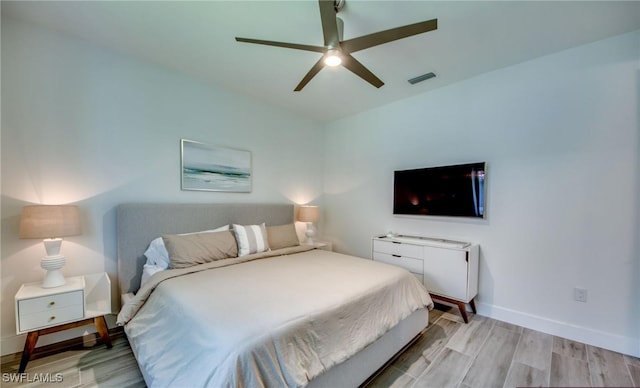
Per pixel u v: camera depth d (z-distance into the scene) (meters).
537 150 2.43
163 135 2.71
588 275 2.19
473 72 2.71
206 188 3.03
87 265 2.28
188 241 2.41
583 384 1.71
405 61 2.49
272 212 3.58
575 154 2.25
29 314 1.74
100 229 2.34
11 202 1.98
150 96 2.62
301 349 1.31
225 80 2.97
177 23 2.02
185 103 2.85
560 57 2.31
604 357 1.98
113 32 2.14
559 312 2.31
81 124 2.26
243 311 1.42
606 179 2.12
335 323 1.52
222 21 1.99
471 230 2.83
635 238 2.01
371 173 3.79
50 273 1.94
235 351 1.11
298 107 3.77
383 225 3.65
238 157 3.32
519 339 2.24
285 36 2.17
